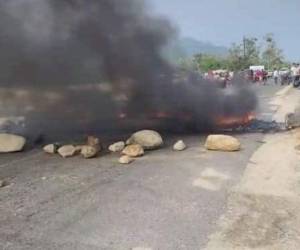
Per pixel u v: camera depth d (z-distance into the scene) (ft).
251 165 20.57
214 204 15.07
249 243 12.10
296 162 21.25
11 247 11.65
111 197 15.60
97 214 14.02
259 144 25.59
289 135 28.60
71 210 14.35
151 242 12.03
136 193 16.05
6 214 14.01
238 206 14.96
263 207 14.96
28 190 16.44
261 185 17.47
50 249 11.55
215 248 11.73
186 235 12.51
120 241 12.09
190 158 21.68
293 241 12.30
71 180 17.71
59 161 21.12
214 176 18.53
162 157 21.89
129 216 13.88
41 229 12.85
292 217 14.10
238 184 17.51
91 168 19.62
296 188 17.19
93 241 12.08
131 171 19.08
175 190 16.48
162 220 13.58
